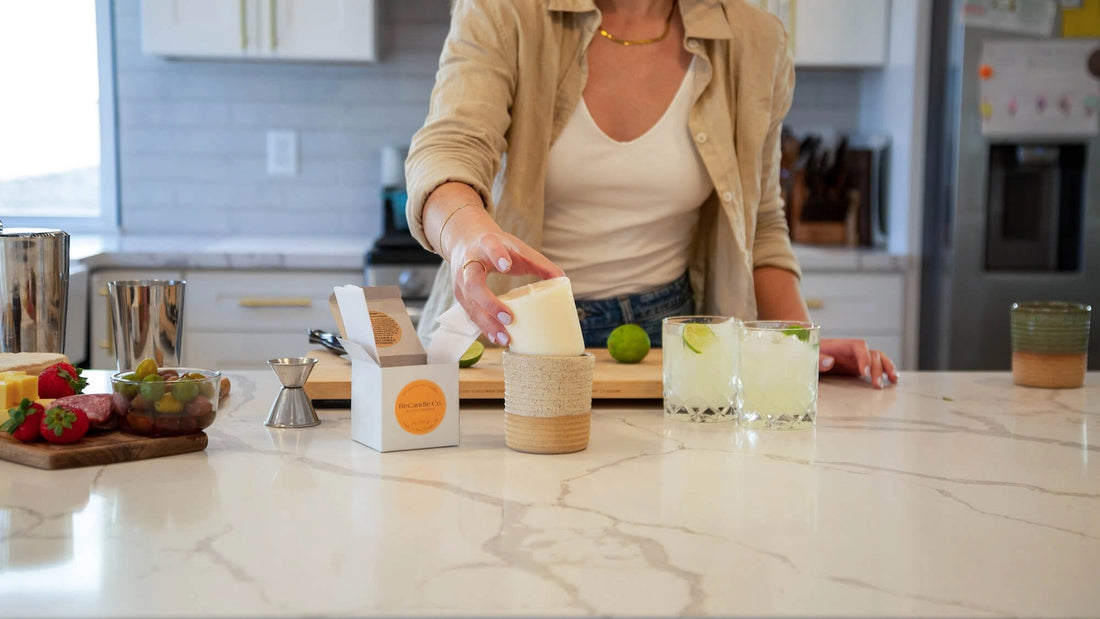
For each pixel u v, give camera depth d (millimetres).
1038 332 1481
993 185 3100
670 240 1714
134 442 1046
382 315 1102
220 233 3586
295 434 1163
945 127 3133
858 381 1539
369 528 842
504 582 732
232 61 3488
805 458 1078
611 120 1596
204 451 1083
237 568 754
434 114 1482
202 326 2988
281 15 3180
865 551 807
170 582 728
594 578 741
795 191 3553
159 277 2951
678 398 1250
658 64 1611
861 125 3689
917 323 3217
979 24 3020
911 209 3223
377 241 3174
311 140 3562
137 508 890
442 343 1116
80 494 928
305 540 813
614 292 1696
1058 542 834
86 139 3520
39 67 3465
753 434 1185
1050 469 1051
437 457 1064
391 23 3520
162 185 3551
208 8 3156
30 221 3523
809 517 886
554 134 1587
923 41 3158
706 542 820
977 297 3098
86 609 682
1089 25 3016
